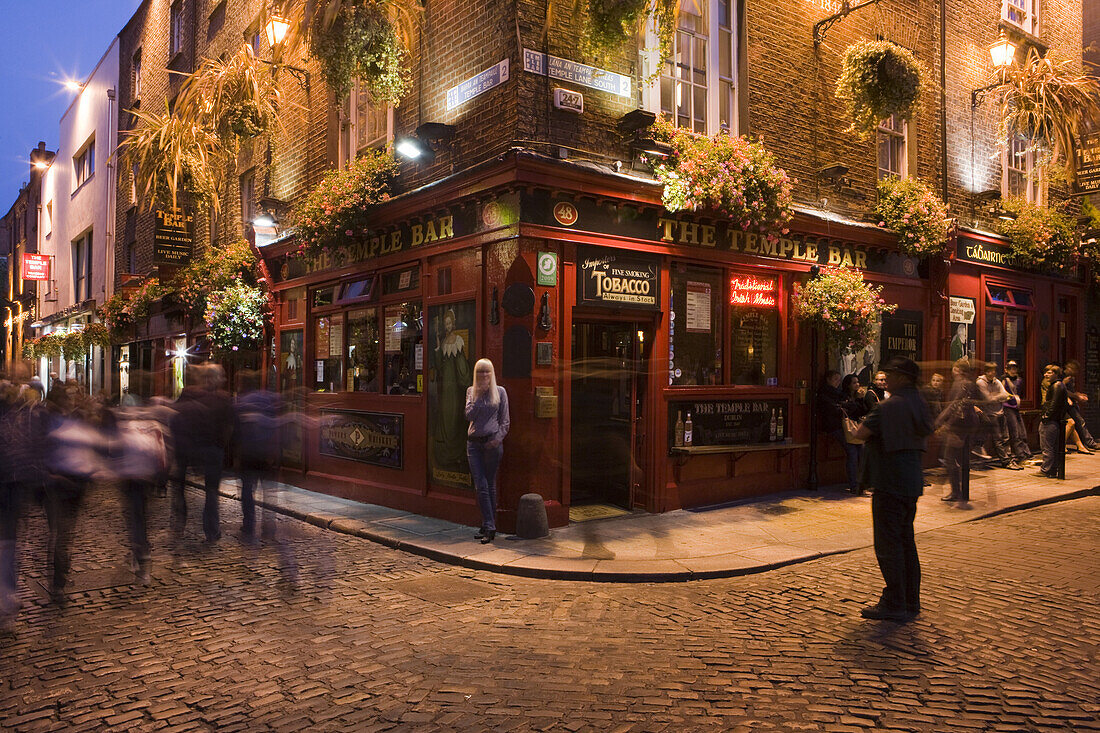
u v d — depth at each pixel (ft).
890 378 16.55
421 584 19.49
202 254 51.39
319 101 38.06
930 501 30.35
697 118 30.73
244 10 44.14
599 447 28.35
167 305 55.42
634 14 22.20
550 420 25.49
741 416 31.12
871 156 36.63
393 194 31.35
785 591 18.45
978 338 41.68
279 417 25.64
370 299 32.58
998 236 42.34
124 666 13.57
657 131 28.37
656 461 28.25
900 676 12.73
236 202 47.16
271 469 25.38
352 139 35.99
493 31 26.25
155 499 34.45
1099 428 50.88
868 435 16.37
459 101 27.99
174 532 26.30
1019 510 28.96
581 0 23.93
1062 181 46.88
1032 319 45.60
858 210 35.76
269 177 43.06
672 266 29.27
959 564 20.54
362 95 35.22
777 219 28.81
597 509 28.27
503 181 24.53
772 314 32.78
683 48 30.42
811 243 33.55
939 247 36.37
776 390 32.19
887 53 30.94
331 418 35.45
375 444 32.14
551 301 25.39
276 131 39.17
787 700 11.76
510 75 25.34
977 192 41.98
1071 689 12.14
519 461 25.22
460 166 27.78
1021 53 44.83
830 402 32.58
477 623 16.14
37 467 18.15
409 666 13.48
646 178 27.63
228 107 33.88
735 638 14.89
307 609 17.17
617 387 28.73
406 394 30.66
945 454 30.01
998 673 12.84
